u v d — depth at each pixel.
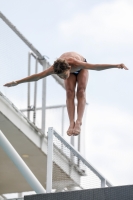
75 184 23.06
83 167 23.45
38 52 27.94
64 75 20.27
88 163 23.44
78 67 20.62
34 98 28.14
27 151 29.36
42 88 28.45
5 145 24.42
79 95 21.78
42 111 28.42
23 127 27.89
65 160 23.11
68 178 23.00
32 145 28.72
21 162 24.56
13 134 28.11
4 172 33.03
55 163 22.86
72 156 23.31
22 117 27.81
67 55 21.17
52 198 20.83
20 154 29.62
